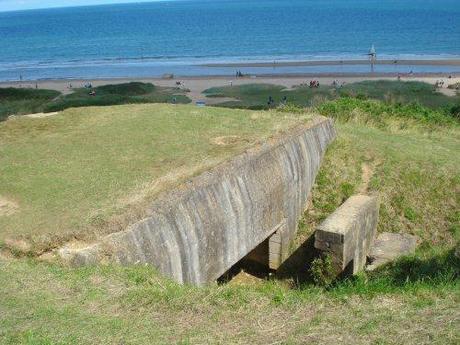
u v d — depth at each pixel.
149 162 9.56
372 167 12.80
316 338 5.28
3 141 11.34
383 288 6.63
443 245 10.71
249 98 34.78
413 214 11.52
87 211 7.63
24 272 6.59
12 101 34.62
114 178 8.80
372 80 39.31
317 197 12.23
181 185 8.42
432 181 12.20
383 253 10.04
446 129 16.77
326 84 38.84
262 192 10.03
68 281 6.43
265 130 11.66
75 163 9.66
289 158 11.10
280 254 11.05
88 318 5.59
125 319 5.65
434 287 6.56
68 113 13.70
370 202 10.58
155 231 7.62
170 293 6.24
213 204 8.75
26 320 5.43
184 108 13.98
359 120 16.58
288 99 33.38
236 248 9.45
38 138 11.45
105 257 7.04
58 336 5.12
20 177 9.05
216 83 42.38
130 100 32.78
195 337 5.31
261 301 6.17
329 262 9.16
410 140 14.84
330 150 13.30
